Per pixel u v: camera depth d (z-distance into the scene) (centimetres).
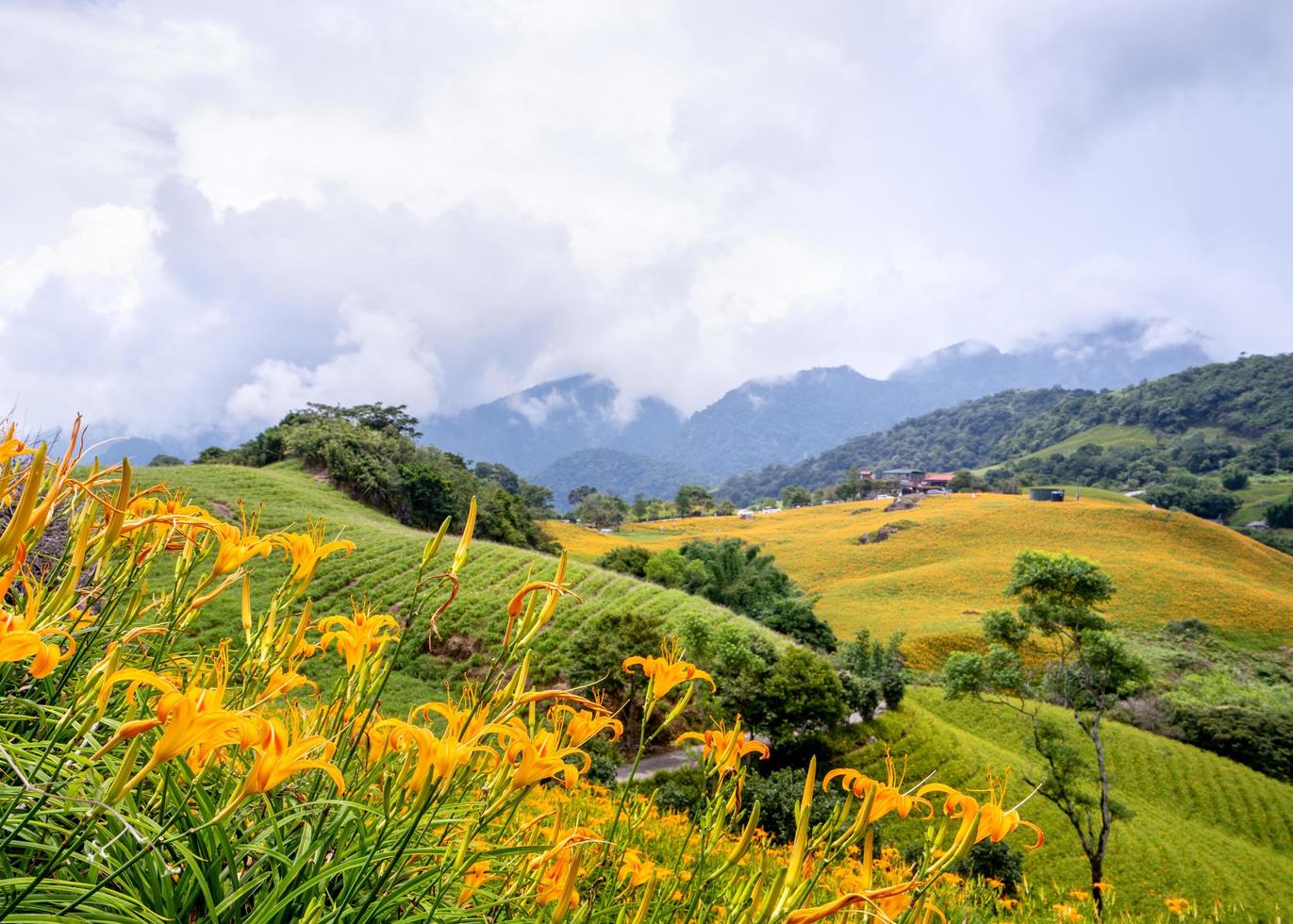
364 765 170
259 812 170
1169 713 4106
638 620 2736
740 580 6016
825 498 17900
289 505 4497
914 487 17225
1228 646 6381
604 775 1182
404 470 6272
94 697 118
